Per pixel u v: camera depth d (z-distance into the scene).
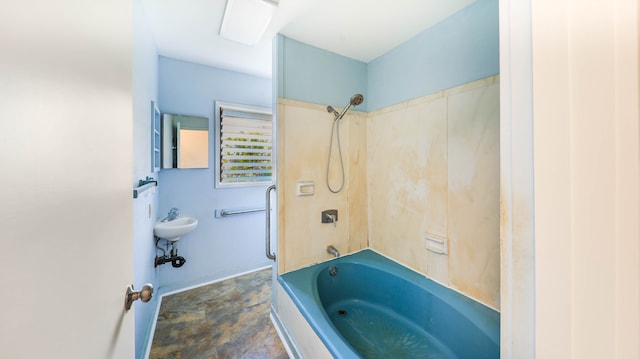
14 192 0.28
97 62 0.48
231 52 2.04
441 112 1.48
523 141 0.34
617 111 0.25
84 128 0.43
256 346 1.52
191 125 2.21
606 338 0.26
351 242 2.00
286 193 1.69
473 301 1.34
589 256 0.27
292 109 1.69
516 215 0.35
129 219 0.64
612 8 0.25
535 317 0.32
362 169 2.04
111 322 0.53
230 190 2.46
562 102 0.29
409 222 1.72
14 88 0.28
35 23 0.31
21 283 0.29
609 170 0.25
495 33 1.21
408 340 1.46
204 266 2.33
